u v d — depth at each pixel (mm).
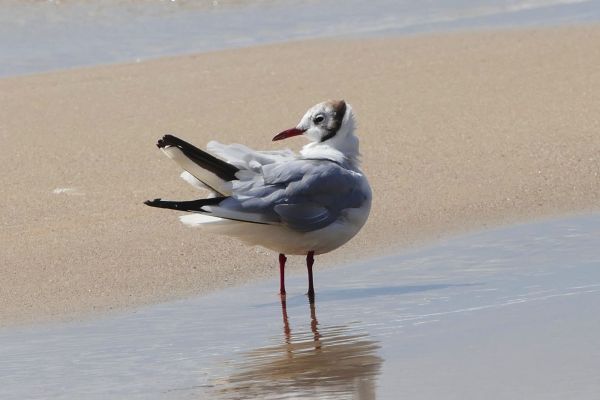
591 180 14781
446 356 8875
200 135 18406
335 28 28359
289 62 24172
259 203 10828
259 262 12375
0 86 22938
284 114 19547
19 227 13836
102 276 11922
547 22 27328
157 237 13164
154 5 31609
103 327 10352
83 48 26828
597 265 11320
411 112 19016
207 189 11039
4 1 31625
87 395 8445
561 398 7730
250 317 10492
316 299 10992
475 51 24141
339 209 11164
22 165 16891
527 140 16750
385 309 10414
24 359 9445
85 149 17750
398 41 25984
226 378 8711
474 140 16953
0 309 11031
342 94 20781
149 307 10969
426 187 14781
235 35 28031
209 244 12883
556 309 9914
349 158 11633
